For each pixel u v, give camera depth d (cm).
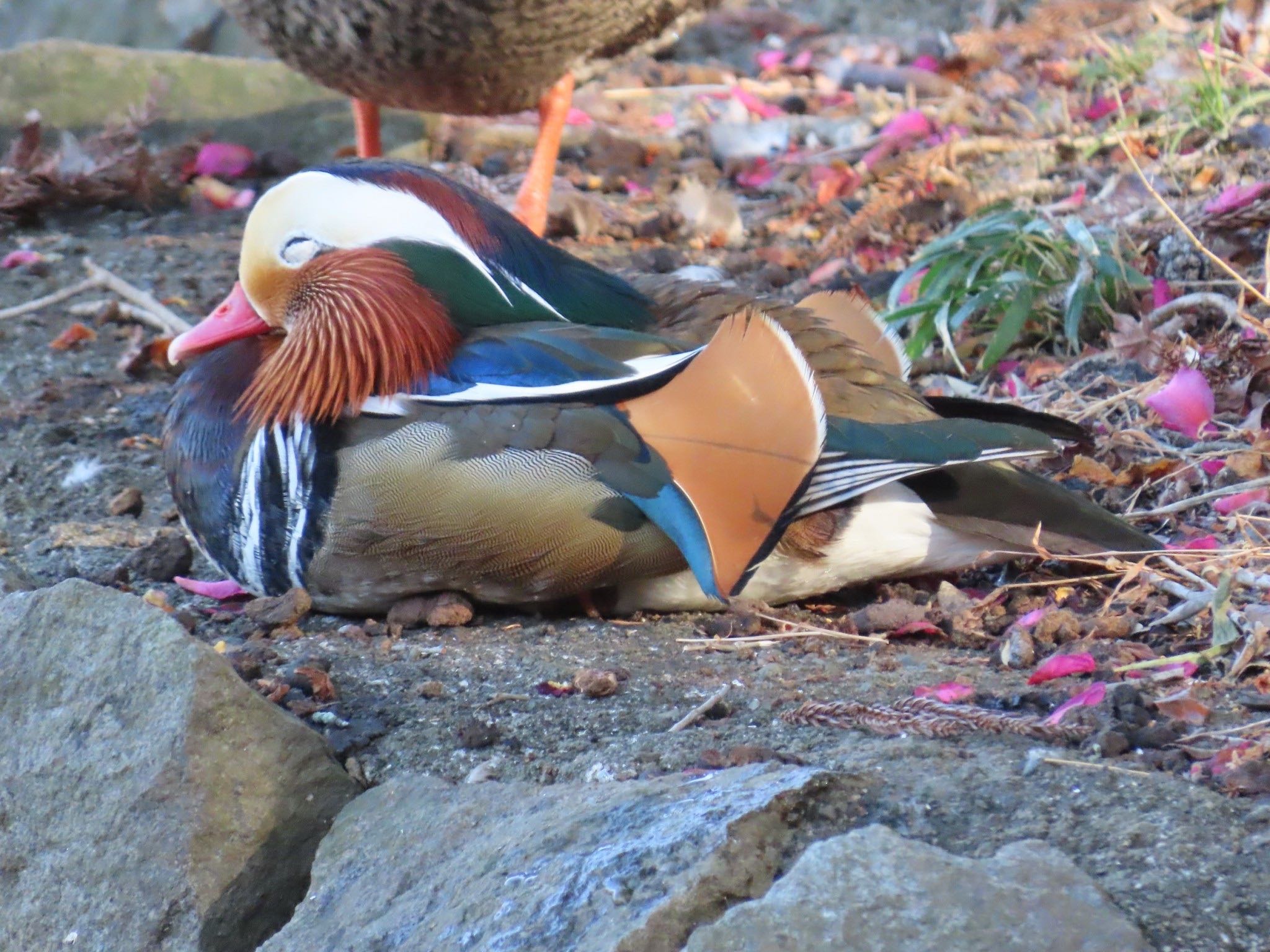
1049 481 666
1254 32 1268
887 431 614
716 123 1488
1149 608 658
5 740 549
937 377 930
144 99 1495
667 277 727
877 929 414
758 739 536
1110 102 1295
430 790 523
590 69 1130
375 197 643
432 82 1077
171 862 511
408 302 634
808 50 1741
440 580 638
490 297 652
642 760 527
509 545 619
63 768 532
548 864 463
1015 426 622
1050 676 583
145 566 745
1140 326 834
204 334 674
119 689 536
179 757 514
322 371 632
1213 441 796
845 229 1077
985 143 1252
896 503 644
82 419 953
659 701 576
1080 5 935
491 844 485
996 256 959
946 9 1800
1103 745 510
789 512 610
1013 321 909
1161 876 441
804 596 679
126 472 877
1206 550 643
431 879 483
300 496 637
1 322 1105
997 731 523
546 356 626
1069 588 689
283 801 526
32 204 1340
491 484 611
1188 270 945
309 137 1482
